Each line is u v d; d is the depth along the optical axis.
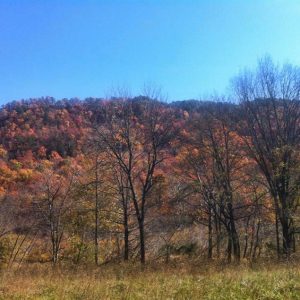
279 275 11.00
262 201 29.69
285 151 25.91
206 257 29.19
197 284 10.20
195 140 29.94
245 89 28.88
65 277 14.70
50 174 39.09
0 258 34.09
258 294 8.63
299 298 8.10
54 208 37.19
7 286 11.89
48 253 37.62
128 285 10.55
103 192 30.75
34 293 10.28
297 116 27.39
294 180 26.36
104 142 28.50
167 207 30.75
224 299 8.38
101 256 33.06
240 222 34.03
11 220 38.09
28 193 39.81
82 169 36.09
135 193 30.05
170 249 31.66
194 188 29.25
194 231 34.16
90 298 9.10
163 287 9.95
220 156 29.34
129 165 28.70
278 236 29.33
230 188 28.91
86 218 33.56
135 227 31.14
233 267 17.23
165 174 30.41
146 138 28.91
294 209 26.47
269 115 28.03
